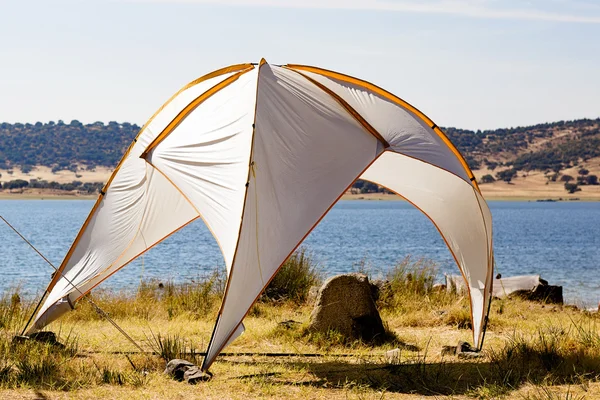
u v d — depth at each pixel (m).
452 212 9.95
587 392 6.90
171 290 15.28
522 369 7.88
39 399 6.43
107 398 6.59
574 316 12.66
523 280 15.23
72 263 9.62
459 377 7.62
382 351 9.35
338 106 8.94
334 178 8.19
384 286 13.90
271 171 8.05
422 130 9.03
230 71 9.70
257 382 7.36
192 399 6.66
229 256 7.75
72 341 9.26
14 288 19.67
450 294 14.27
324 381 7.51
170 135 9.41
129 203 9.90
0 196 180.12
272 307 13.51
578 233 61.78
